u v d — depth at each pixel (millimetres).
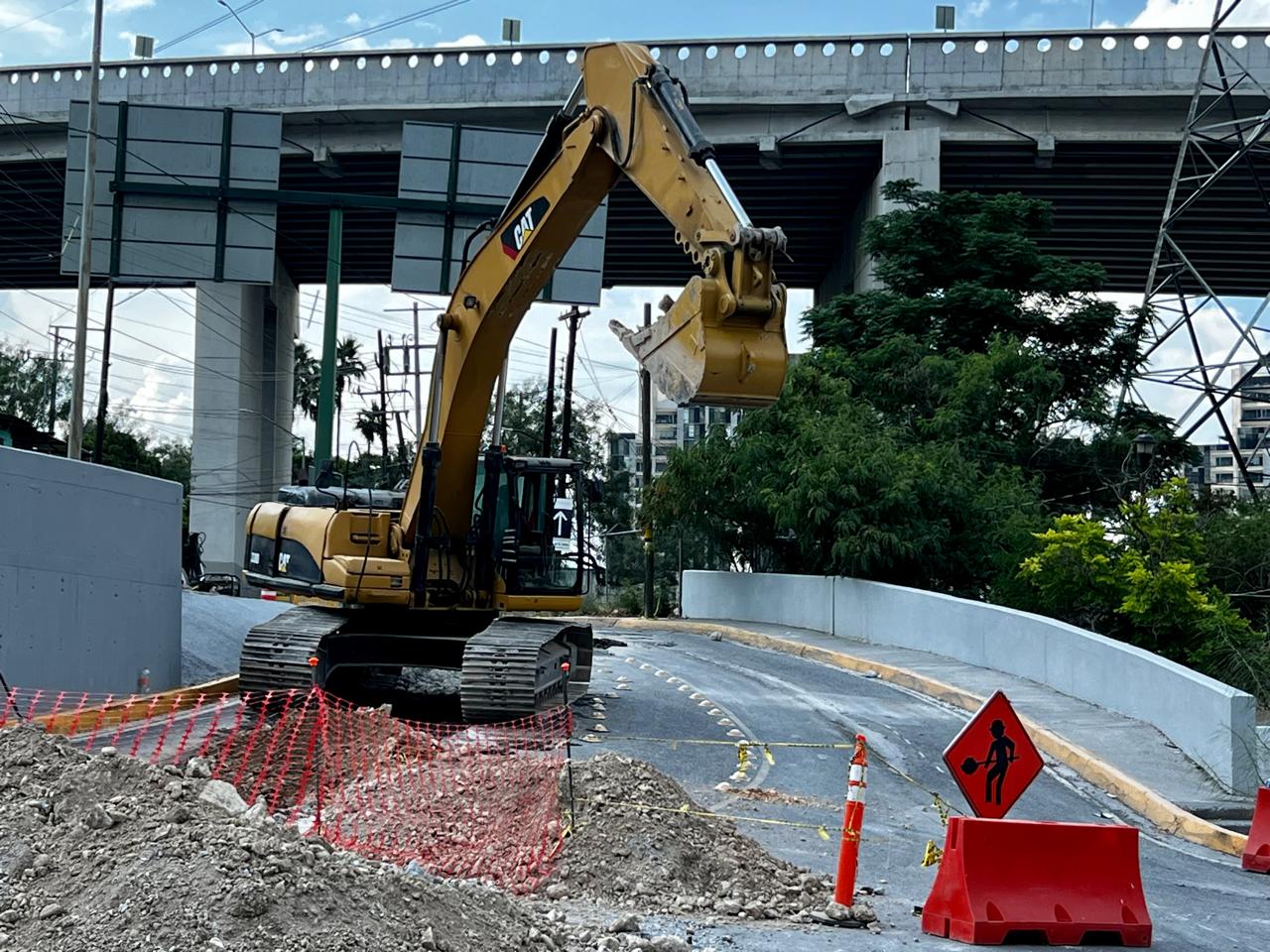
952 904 9547
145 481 18391
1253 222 53969
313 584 18859
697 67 50344
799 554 38562
